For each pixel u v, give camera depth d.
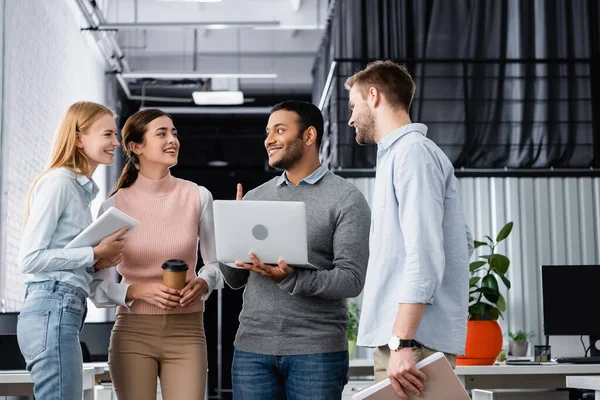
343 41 7.07
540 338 6.38
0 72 5.75
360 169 6.64
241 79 11.49
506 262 4.49
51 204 2.54
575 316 4.38
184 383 2.70
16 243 6.12
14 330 3.52
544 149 6.77
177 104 11.93
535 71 6.86
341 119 6.84
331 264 2.64
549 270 4.43
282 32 11.21
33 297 2.52
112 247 2.54
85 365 3.38
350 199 2.64
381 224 2.26
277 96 11.74
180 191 2.85
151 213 2.79
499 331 4.08
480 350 4.02
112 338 2.75
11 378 2.93
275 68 11.48
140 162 2.84
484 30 6.92
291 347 2.56
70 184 2.59
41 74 6.86
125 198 2.81
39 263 2.48
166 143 2.79
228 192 12.24
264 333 2.60
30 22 6.50
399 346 2.11
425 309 2.19
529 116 6.81
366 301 2.27
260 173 12.25
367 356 5.93
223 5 9.52
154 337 2.71
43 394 2.47
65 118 2.66
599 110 6.82
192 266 2.83
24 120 6.32
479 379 3.95
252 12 9.46
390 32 6.94
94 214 8.59
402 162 2.20
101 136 2.66
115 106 10.47
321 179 2.72
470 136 6.78
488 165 6.76
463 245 2.26
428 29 6.93
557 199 6.62
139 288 2.67
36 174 6.74
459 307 2.23
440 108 6.82
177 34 11.05
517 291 6.44
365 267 2.59
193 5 9.58
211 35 11.17
